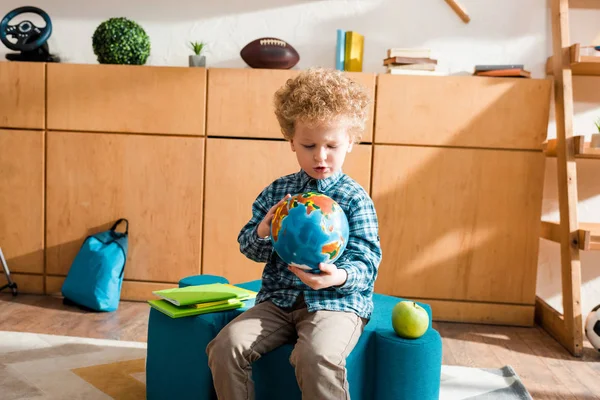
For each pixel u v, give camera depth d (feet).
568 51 7.77
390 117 8.37
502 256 8.43
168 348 4.99
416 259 8.50
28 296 8.82
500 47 9.18
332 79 4.47
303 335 4.12
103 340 7.04
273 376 4.45
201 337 4.66
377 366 4.50
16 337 6.94
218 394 4.20
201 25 9.47
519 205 8.36
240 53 8.86
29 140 8.67
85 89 8.57
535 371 6.72
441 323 8.48
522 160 8.30
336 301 4.38
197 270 8.70
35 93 8.60
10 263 8.89
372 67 9.35
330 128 4.22
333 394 3.89
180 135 8.59
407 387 4.38
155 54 9.52
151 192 8.65
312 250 3.92
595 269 9.13
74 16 9.53
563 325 7.72
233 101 8.46
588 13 8.97
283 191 4.90
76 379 5.77
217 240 8.64
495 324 8.53
